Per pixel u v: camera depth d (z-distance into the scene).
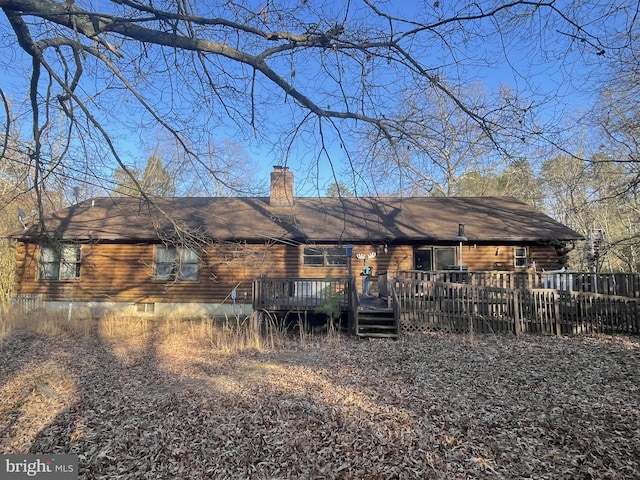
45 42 4.36
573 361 8.61
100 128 4.84
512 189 29.03
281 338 11.67
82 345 11.29
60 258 8.02
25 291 17.06
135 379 8.12
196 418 6.05
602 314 11.63
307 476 4.54
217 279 16.97
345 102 5.17
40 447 5.41
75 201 9.41
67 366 9.12
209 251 7.91
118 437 5.61
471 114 4.46
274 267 16.78
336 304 12.37
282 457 4.94
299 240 16.25
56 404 6.82
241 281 16.97
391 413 5.96
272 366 8.70
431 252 16.98
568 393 6.66
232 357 9.71
